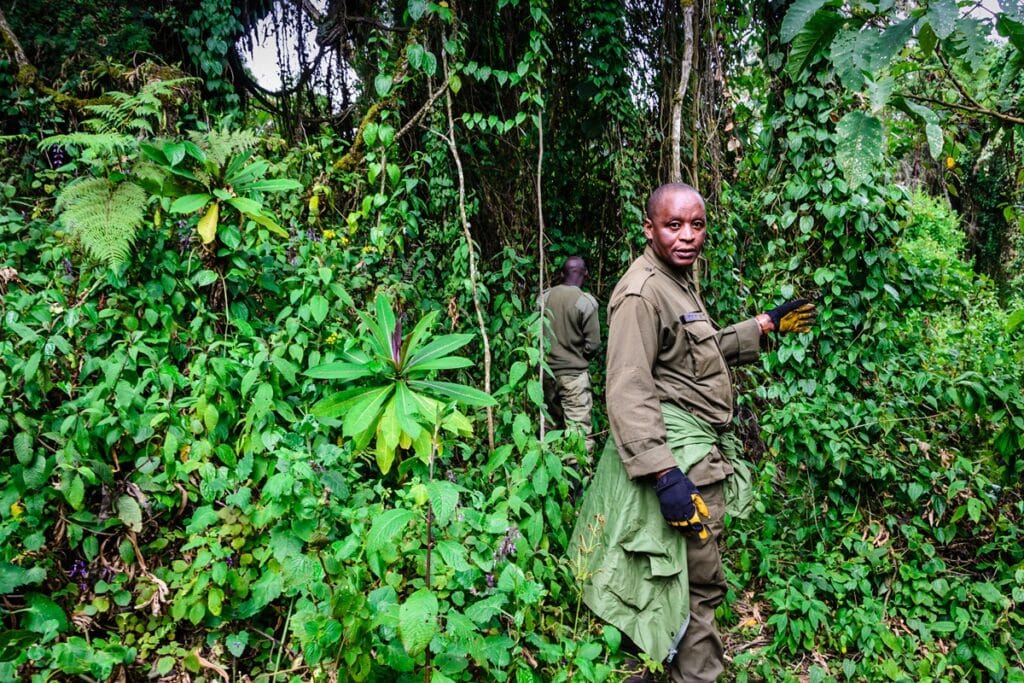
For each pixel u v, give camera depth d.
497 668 1.83
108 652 1.89
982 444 3.07
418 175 3.30
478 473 2.58
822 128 3.37
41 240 2.84
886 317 3.35
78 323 2.33
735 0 3.87
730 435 2.39
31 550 2.01
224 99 4.80
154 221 2.55
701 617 2.24
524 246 3.62
